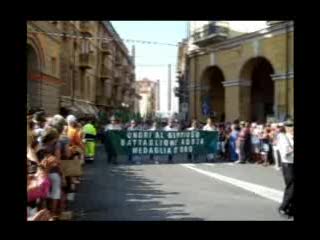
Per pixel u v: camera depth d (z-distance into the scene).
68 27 35.66
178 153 21.33
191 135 21.50
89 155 19.89
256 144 20.45
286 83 27.09
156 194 11.47
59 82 29.03
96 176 15.22
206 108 34.00
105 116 46.31
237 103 32.22
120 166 18.84
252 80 34.16
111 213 9.00
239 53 31.80
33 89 24.28
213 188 12.60
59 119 9.12
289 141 8.74
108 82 60.00
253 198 10.96
